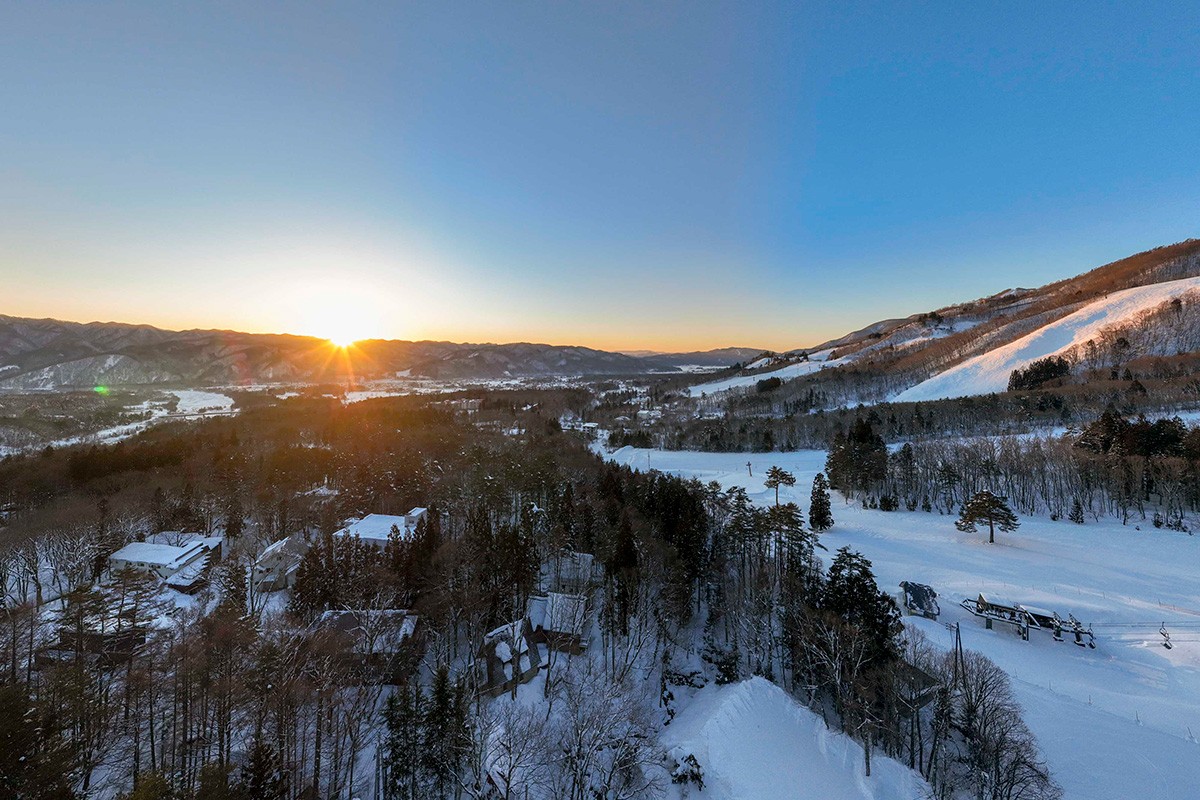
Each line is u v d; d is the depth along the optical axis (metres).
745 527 69.44
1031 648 57.53
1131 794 37.34
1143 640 57.91
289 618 56.28
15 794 28.70
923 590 66.62
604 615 62.16
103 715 38.59
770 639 56.62
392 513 95.25
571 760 39.41
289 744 40.78
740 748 41.34
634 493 91.06
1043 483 99.81
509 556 61.84
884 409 177.00
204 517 92.00
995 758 36.75
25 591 68.19
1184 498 88.62
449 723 39.06
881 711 43.59
